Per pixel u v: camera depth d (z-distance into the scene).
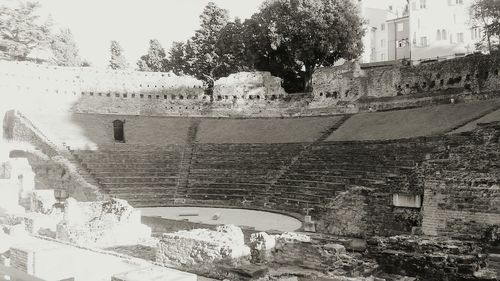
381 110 62.78
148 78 76.69
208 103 75.88
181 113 76.06
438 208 32.53
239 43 79.56
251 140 62.59
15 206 40.69
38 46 89.44
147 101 75.94
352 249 28.81
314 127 62.00
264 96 73.69
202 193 51.81
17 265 16.97
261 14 75.12
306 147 55.50
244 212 44.41
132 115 72.62
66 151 55.66
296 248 26.06
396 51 98.31
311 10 66.56
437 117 51.59
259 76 74.12
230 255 24.05
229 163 57.22
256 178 52.59
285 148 57.56
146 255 29.47
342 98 67.12
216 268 24.19
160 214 43.47
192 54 93.69
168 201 50.34
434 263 22.91
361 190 37.50
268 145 59.84
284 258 26.44
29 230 34.66
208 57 88.38
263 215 42.47
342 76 67.25
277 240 26.91
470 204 30.88
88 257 18.61
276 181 50.31
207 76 88.31
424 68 60.12
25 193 46.78
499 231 28.98
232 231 26.66
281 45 71.75
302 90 79.38
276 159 55.19
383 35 106.25
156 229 39.34
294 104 71.38
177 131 67.44
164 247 26.77
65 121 65.25
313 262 25.22
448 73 57.69
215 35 91.31
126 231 33.72
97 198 48.66
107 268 19.47
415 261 23.56
